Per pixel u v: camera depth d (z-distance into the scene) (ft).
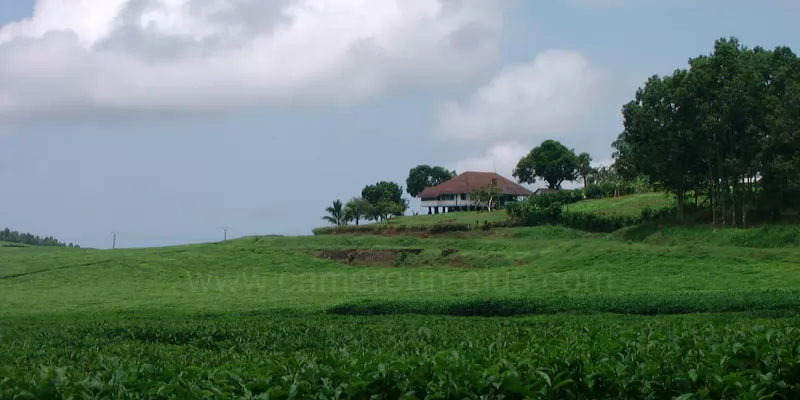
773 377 35.24
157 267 258.37
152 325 98.68
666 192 285.23
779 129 219.20
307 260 272.72
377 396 33.68
